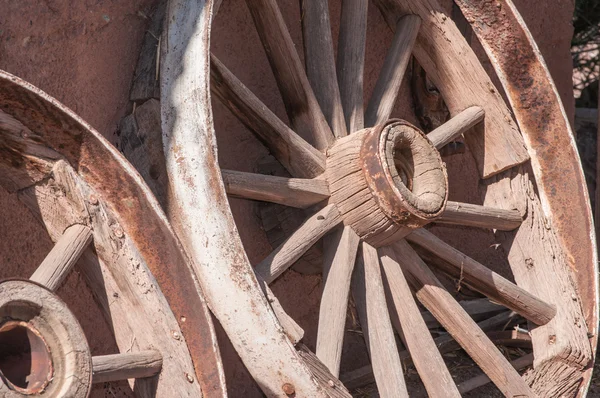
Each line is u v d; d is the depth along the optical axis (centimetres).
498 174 433
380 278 361
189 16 323
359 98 393
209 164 296
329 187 363
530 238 420
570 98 601
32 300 227
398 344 461
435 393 357
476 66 428
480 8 415
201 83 305
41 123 254
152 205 269
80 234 264
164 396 270
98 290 282
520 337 470
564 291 405
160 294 268
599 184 611
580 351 390
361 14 405
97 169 267
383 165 347
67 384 230
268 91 401
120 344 279
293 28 414
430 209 356
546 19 576
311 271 397
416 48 437
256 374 290
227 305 291
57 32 301
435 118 491
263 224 389
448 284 504
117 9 328
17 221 290
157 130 317
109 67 326
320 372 303
